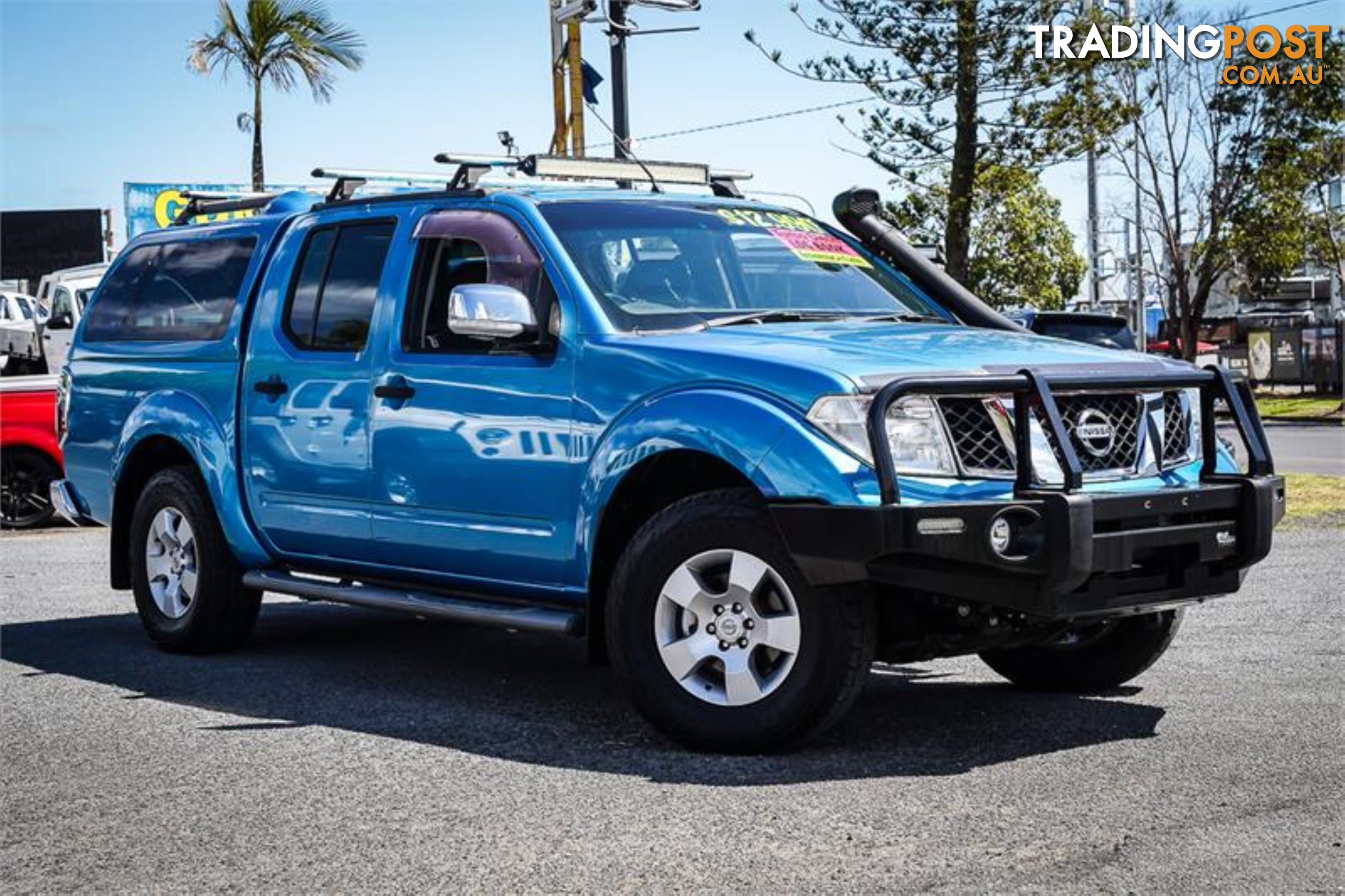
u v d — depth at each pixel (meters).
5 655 8.06
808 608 5.32
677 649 5.57
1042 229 58.81
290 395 7.28
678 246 6.53
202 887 4.22
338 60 32.22
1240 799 4.77
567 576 6.09
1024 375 5.33
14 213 64.69
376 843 4.56
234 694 6.91
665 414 5.61
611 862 4.31
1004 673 6.69
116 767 5.57
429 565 6.71
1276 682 6.57
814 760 5.40
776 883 4.10
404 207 7.06
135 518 8.22
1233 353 47.31
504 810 4.87
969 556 5.07
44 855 4.54
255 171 32.06
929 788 4.98
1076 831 4.48
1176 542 5.47
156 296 8.38
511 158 7.07
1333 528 12.34
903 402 5.25
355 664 7.67
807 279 6.74
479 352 6.43
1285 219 33.62
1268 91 33.22
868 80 20.95
